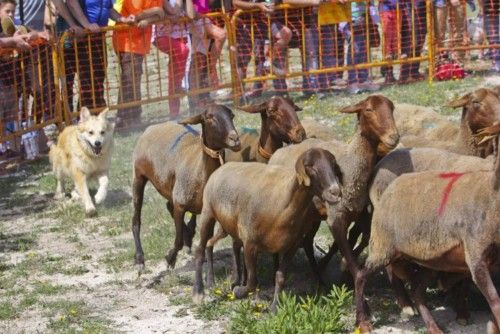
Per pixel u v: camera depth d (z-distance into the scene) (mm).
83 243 12031
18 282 10758
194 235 11914
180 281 10438
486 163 8625
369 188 9094
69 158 13617
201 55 17703
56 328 9320
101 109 16781
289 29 17750
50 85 16328
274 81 18141
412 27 17781
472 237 7582
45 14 16375
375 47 18594
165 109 18234
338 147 9383
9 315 9711
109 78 19734
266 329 8391
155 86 19609
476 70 18734
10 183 15023
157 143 10734
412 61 17922
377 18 18234
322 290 9734
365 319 8516
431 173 8125
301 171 8258
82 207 13578
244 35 17922
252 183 8945
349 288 9703
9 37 15250
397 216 8094
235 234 9227
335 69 17844
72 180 14969
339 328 8562
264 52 18156
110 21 17328
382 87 18203
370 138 8961
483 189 7582
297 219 8672
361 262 10266
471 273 7668
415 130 11195
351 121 15898
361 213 9258
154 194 13789
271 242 8844
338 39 18078
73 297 10180
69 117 16516
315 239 11445
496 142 7746
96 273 10938
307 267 10547
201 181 10039
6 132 15953
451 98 16688
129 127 17234
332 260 10695
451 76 18234
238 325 8648
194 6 17562
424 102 16578
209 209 9492
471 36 19734
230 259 11047
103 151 13586
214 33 17594
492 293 7512
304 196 8539
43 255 11625
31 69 15875
